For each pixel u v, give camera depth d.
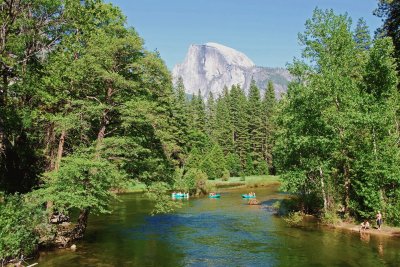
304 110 35.31
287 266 20.19
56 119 22.03
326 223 33.38
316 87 34.22
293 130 36.47
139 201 48.88
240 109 112.88
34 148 28.61
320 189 36.41
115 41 22.89
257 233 29.25
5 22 19.20
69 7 21.05
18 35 20.31
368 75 34.34
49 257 20.98
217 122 114.56
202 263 20.78
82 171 21.27
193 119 104.56
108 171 21.75
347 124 32.06
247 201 51.53
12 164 26.81
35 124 25.97
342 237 27.53
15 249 17.62
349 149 34.16
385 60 33.09
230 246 24.86
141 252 22.92
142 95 25.00
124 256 21.89
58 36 22.06
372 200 31.02
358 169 32.28
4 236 16.92
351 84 34.50
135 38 23.83
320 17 35.59
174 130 73.06
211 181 79.19
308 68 35.91
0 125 23.81
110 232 29.17
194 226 32.25
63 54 21.84
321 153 35.44
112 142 23.11
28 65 21.55
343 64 35.47
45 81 21.12
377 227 30.31
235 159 94.88
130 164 25.00
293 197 45.06
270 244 25.44
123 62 24.59
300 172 35.44
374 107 31.34
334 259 21.47
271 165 99.94
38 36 21.05
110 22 24.81
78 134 26.25
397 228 30.00
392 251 23.06
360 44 38.06
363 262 20.78
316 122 34.84
